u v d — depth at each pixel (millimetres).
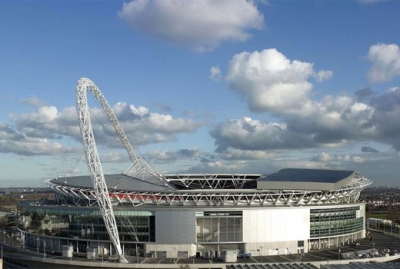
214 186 183000
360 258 126875
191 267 121188
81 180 163875
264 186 144625
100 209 129250
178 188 164375
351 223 159500
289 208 141750
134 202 142125
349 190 163125
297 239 142250
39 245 157500
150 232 137875
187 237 136125
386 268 84688
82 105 127000
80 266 126188
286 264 96375
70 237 146875
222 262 124562
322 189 146250
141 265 122000
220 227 137625
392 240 165875
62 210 149250
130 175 172000
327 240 152000
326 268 85812
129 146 173000
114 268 123312
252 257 133375
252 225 138250
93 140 127688
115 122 166875
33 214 160250
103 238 141250
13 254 141875
